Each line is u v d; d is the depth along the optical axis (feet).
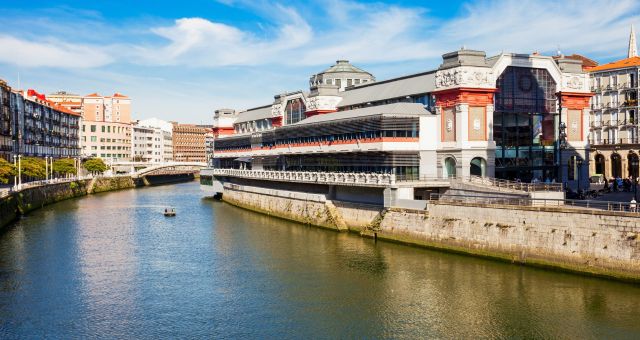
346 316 148.36
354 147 268.62
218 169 448.65
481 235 194.70
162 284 179.32
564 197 205.77
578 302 149.59
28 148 511.40
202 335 138.00
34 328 143.13
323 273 187.52
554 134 280.31
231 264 203.31
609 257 160.35
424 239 216.54
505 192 212.02
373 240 238.48
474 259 194.39
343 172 280.31
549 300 151.94
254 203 369.50
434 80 276.00
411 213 222.69
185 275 189.57
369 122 256.11
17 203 337.72
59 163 518.37
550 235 174.50
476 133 249.14
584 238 166.30
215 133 518.78
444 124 256.11
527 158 272.72
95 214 350.23
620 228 158.40
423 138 255.70
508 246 185.88
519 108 269.44
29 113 516.73
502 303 152.46
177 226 295.89
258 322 145.48
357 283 175.32
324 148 295.28
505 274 174.70
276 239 249.34
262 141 379.35
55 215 343.46
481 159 251.39
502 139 267.18
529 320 141.08
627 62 359.66
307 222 292.40
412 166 254.06
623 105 356.38
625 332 132.36
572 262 168.66
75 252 226.17
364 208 255.91
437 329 138.51
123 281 183.01
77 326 144.36
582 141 284.00
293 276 184.96
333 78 420.77
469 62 247.50
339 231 265.75
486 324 139.85
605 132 368.48
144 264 205.36
